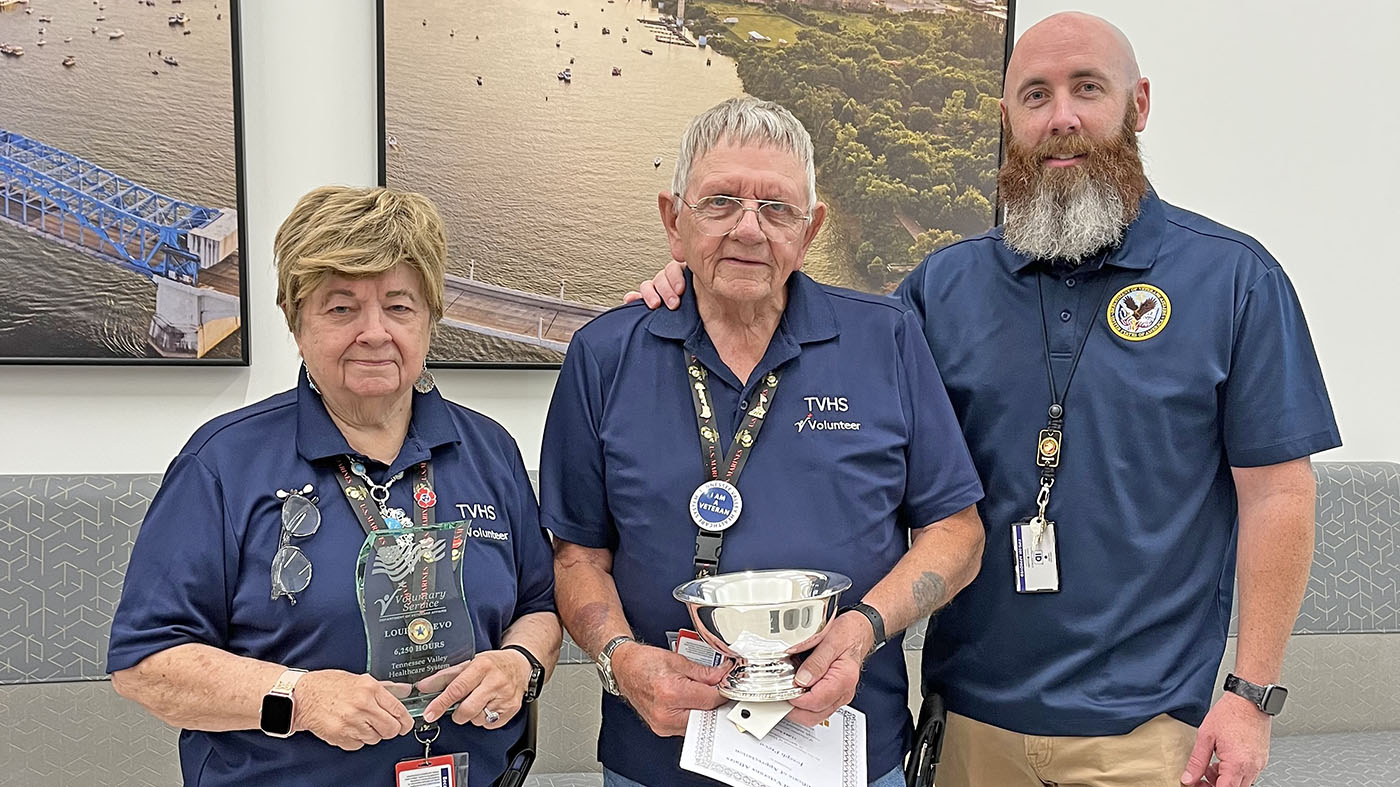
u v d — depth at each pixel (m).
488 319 2.30
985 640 1.54
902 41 2.43
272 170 2.19
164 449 2.20
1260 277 1.46
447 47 2.22
